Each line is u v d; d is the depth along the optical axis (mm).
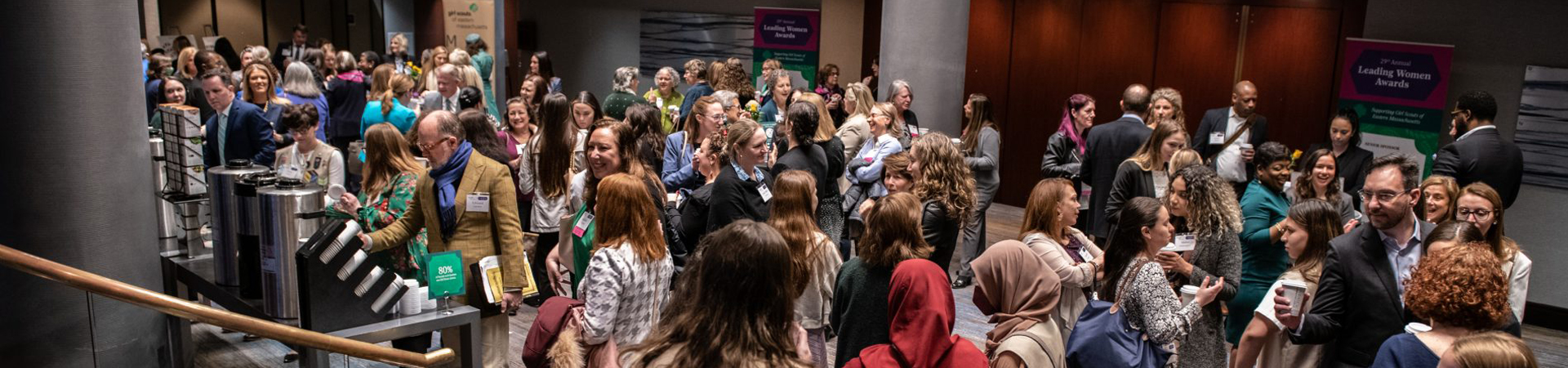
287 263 3486
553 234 5406
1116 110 9180
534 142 5414
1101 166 5934
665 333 2146
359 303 3477
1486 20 6465
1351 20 7816
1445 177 4117
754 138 4562
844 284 3461
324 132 7820
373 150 4191
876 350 2922
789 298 2117
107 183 3764
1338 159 6008
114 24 3738
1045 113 9570
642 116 5934
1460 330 2602
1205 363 3893
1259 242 4387
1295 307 3264
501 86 11836
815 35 10906
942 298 2895
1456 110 5559
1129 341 3352
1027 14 9531
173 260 4176
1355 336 3367
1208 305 3947
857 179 6074
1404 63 6738
